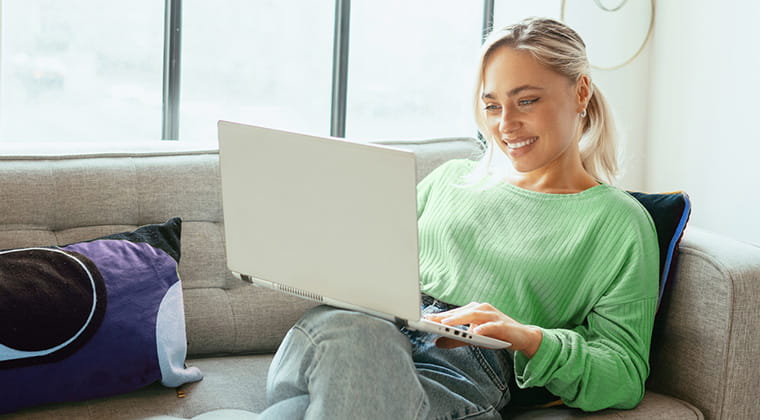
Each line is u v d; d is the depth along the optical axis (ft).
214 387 4.64
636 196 4.94
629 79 10.06
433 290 4.75
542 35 4.64
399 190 3.37
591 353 4.09
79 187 5.11
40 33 9.11
